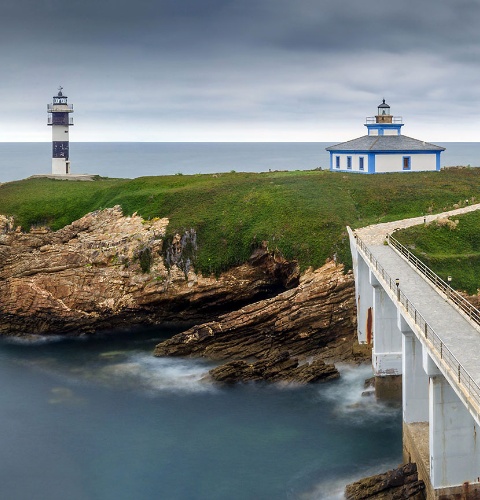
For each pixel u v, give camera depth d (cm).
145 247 6206
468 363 2698
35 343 5859
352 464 3747
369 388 4569
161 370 5141
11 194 8094
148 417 4394
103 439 4138
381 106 8356
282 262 5878
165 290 6025
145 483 3662
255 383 4806
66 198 7794
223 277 6053
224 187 7281
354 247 5212
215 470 3753
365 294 5003
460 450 2991
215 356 5262
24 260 6425
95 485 3662
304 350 5197
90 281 6078
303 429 4159
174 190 7362
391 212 6544
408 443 3528
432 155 8000
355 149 7956
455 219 5869
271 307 5269
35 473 3800
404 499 3206
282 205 6531
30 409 4556
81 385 4928
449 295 3603
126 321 6084
